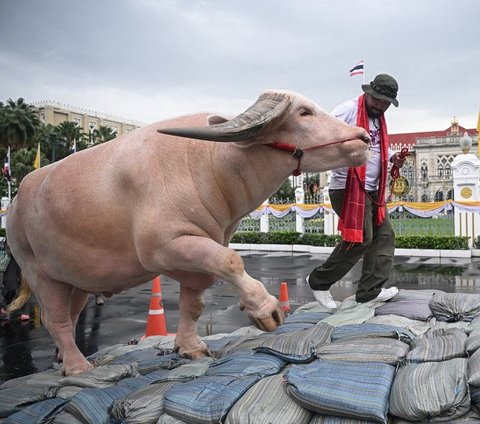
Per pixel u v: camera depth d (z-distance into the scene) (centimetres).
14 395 327
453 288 917
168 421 249
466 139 1492
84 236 337
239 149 298
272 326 282
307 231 1847
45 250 364
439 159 5503
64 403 306
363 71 1448
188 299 370
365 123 414
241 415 230
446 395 212
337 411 221
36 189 368
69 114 6456
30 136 4553
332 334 318
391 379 235
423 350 257
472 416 213
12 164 4150
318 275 430
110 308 820
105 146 344
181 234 303
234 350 346
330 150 295
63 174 348
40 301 397
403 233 1672
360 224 398
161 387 284
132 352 406
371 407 214
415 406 212
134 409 261
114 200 326
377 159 426
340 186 421
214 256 287
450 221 1652
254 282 286
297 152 294
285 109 282
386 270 420
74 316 427
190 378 296
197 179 306
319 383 232
